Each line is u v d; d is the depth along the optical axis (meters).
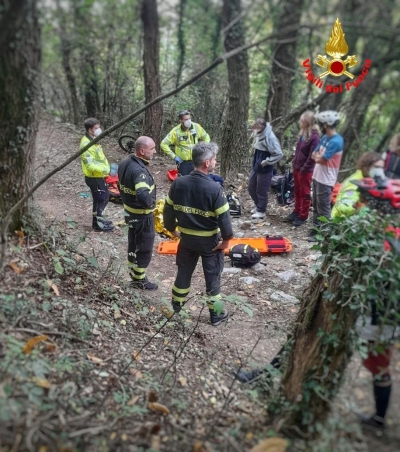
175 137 6.41
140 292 4.64
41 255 3.77
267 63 6.68
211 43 5.52
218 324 4.21
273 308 4.53
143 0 4.10
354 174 2.93
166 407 2.73
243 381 3.24
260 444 2.32
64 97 4.55
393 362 2.52
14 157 3.44
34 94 3.23
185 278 4.15
